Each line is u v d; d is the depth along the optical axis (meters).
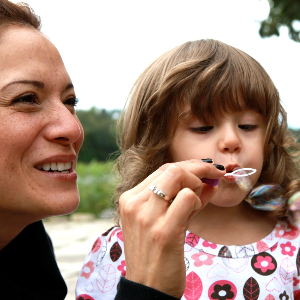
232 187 1.12
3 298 1.00
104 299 1.24
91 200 8.27
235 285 1.15
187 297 1.16
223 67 1.21
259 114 1.21
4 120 0.86
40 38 0.97
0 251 1.13
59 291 1.24
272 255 1.19
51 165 0.96
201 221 1.27
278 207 1.24
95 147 23.28
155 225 0.83
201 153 1.15
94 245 1.39
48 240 1.31
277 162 1.35
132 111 1.43
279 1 3.63
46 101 0.95
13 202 0.90
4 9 1.00
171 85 1.21
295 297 1.17
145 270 0.83
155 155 1.28
